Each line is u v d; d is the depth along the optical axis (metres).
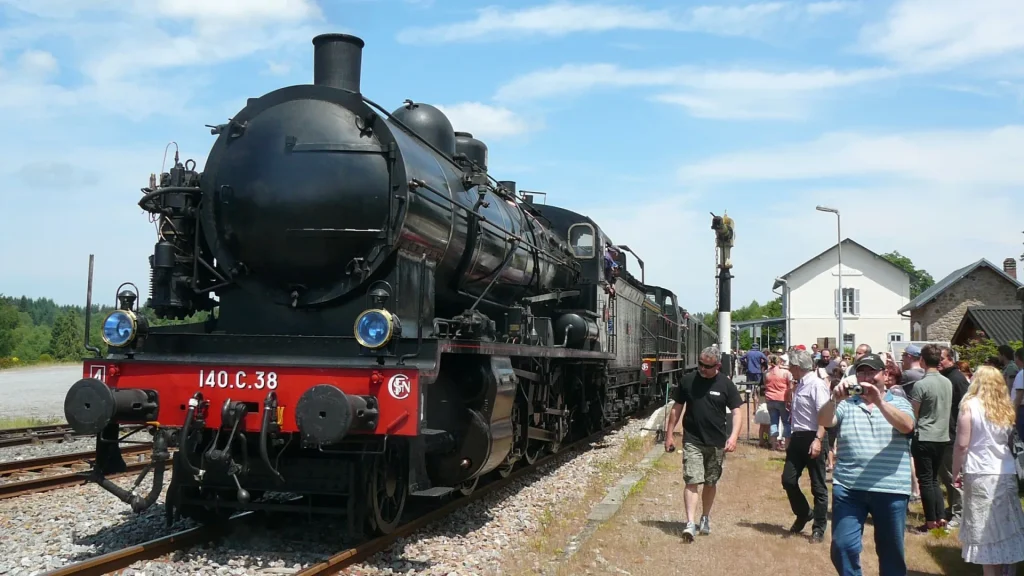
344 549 7.12
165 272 7.68
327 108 7.66
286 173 7.46
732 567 7.27
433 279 8.19
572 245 15.05
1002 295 40.81
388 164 7.48
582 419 15.27
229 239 7.62
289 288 7.60
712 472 8.45
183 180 7.82
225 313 7.77
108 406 6.65
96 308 82.12
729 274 23.25
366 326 6.73
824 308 58.16
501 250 10.33
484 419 8.19
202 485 7.41
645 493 10.61
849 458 5.89
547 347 10.96
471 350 7.76
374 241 7.39
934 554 7.99
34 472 11.31
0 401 26.98
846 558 5.84
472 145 11.16
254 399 6.77
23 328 88.06
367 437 6.89
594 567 7.08
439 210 8.23
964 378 9.86
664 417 18.58
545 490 10.52
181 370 6.94
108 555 6.26
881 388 5.93
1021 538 6.17
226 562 6.65
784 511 9.82
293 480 7.16
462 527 8.27
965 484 6.36
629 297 19.05
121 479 10.77
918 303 42.41
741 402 8.52
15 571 6.37
